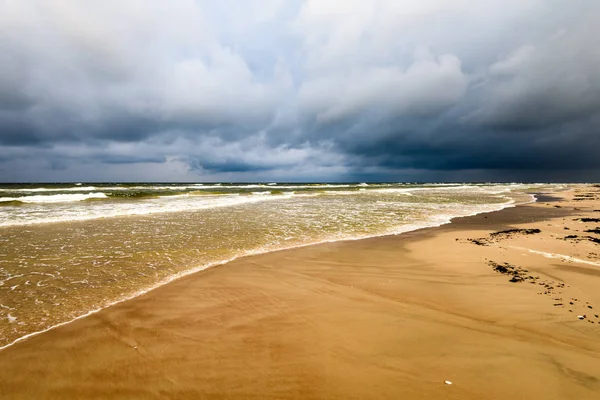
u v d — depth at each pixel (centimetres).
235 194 4459
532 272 888
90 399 396
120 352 494
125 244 1198
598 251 1119
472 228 1672
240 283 813
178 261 995
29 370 447
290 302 696
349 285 807
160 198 3544
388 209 2556
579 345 512
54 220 1734
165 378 434
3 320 588
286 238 1361
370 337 542
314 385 420
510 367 453
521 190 7050
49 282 786
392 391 405
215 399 395
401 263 1004
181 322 596
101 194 3684
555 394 397
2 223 1605
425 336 545
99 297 705
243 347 511
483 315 627
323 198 3872
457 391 404
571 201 3616
